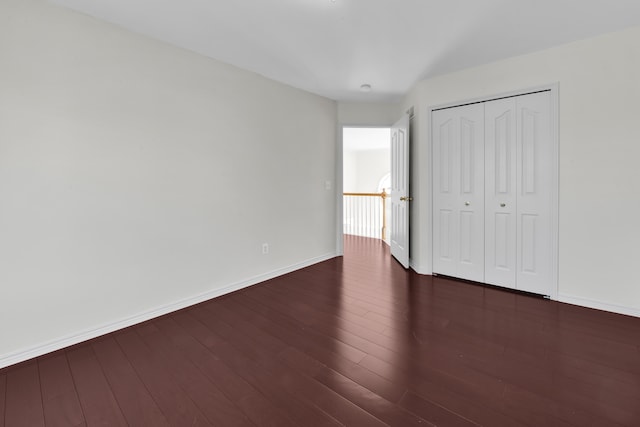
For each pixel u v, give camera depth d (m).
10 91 1.78
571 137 2.56
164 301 2.52
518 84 2.79
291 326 2.28
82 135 2.05
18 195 1.82
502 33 2.36
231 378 1.66
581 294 2.59
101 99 2.12
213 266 2.87
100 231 2.15
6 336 1.80
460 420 1.34
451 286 3.13
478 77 3.01
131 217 2.30
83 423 1.35
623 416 1.35
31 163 1.86
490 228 3.08
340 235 4.47
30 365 1.79
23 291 1.85
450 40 2.46
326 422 1.34
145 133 2.36
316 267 3.92
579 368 1.72
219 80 2.84
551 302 2.68
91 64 2.07
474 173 3.15
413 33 2.34
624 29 2.30
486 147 3.05
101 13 2.05
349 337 2.10
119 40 2.20
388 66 3.00
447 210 3.37
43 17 1.88
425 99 3.39
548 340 2.03
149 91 2.37
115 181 2.21
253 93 3.15
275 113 3.40
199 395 1.52
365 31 2.30
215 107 2.82
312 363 1.79
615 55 2.35
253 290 3.07
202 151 2.74
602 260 2.48
